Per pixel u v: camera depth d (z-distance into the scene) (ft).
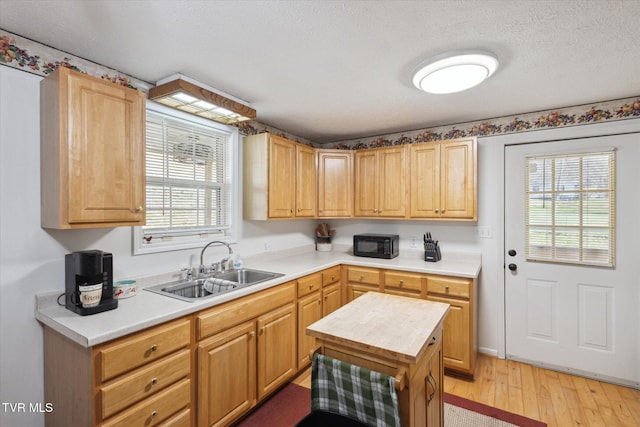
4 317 5.16
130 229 6.76
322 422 4.00
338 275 10.42
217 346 6.14
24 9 4.50
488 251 9.99
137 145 5.81
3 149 5.13
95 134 5.25
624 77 6.79
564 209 8.95
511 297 9.70
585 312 8.74
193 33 5.09
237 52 5.69
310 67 6.28
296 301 8.47
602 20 4.74
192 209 8.14
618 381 8.33
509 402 7.55
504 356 9.79
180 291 7.30
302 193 10.48
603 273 8.52
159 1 4.29
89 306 5.22
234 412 6.47
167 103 7.11
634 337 8.17
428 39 5.27
